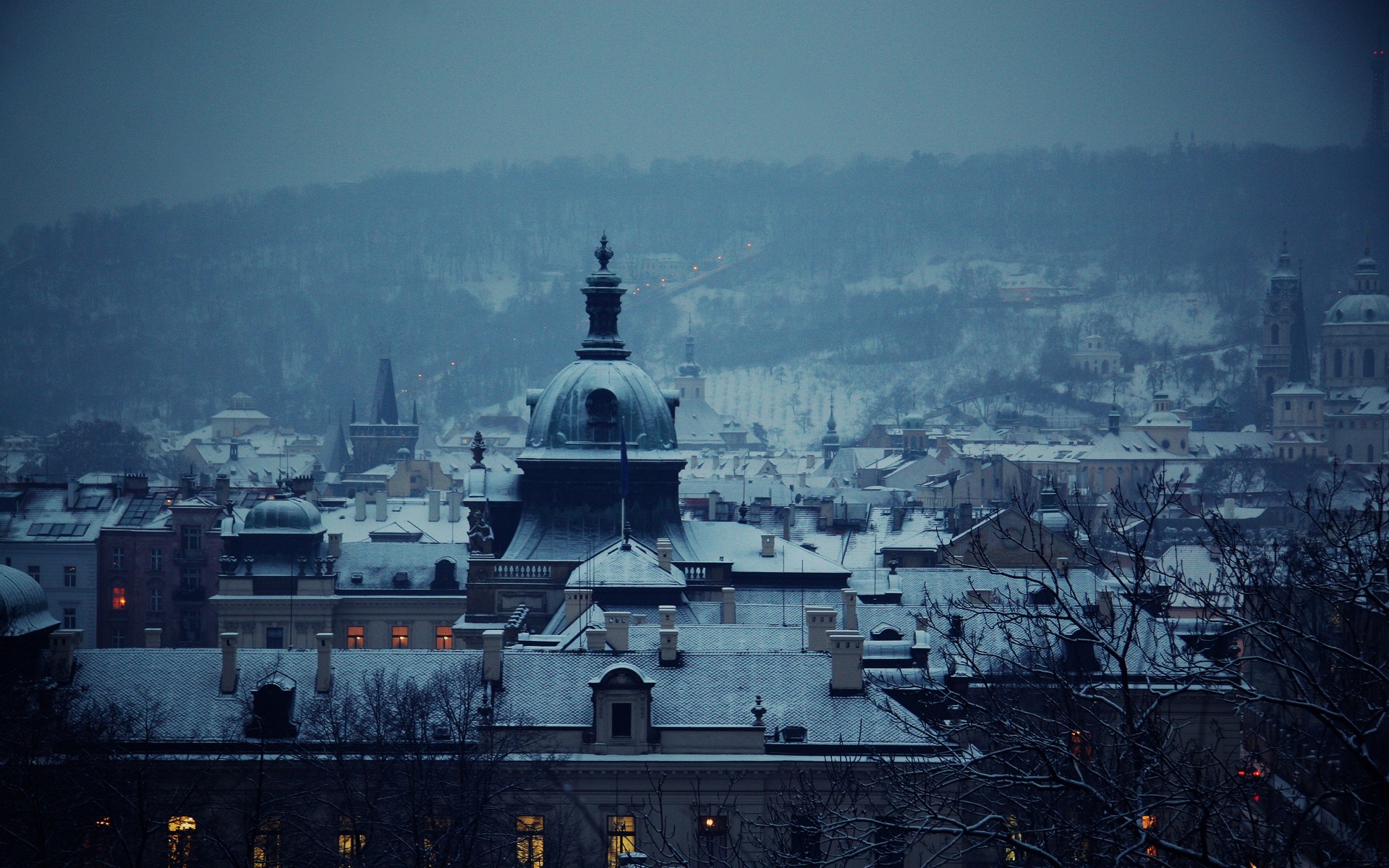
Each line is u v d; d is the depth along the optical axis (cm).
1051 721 7531
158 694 13600
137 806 10694
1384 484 8906
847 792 10606
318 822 12381
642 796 12800
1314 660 8806
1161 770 6756
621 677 13062
